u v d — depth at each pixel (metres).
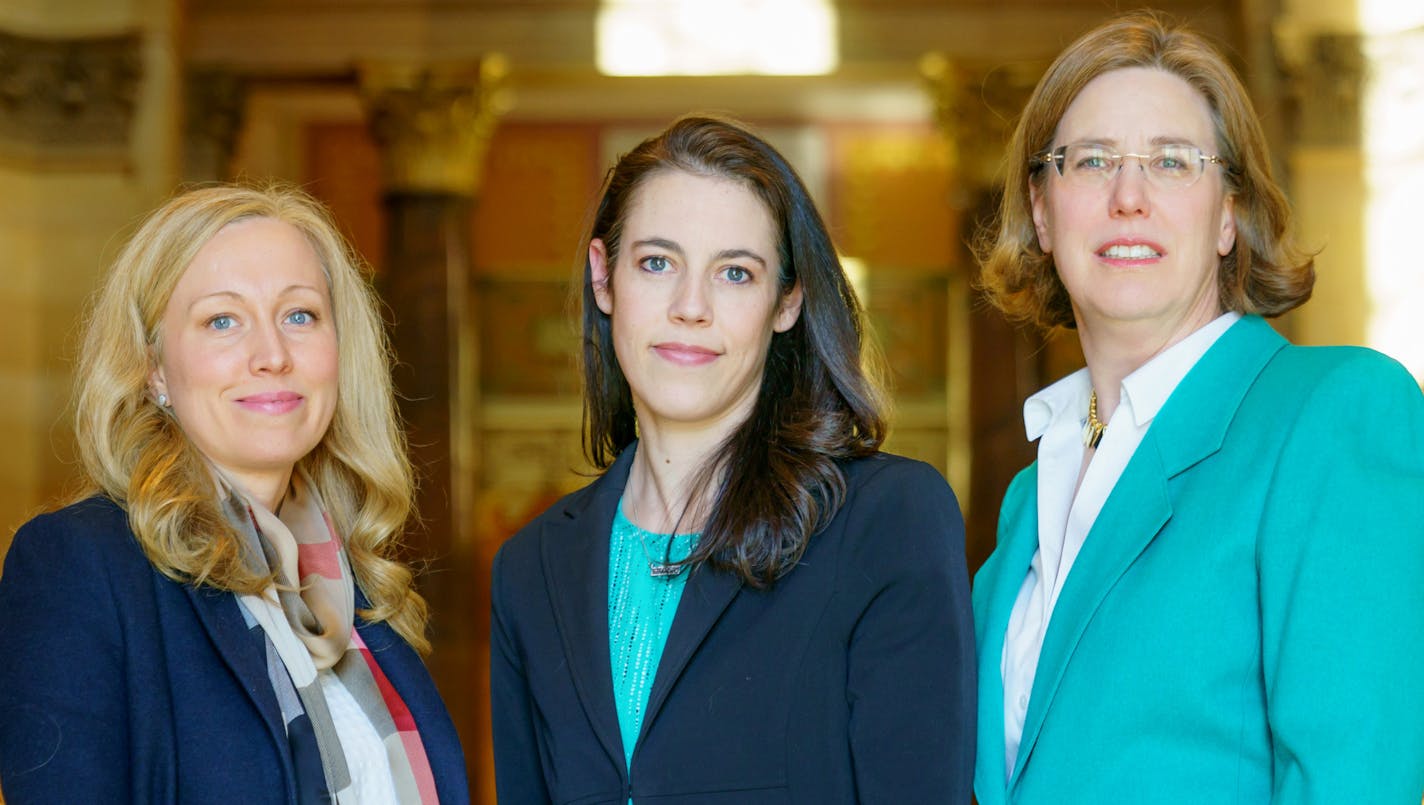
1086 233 2.24
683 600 2.23
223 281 2.25
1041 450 2.43
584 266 2.54
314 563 2.43
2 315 9.35
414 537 11.11
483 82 11.16
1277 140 8.94
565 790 2.24
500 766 2.49
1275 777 1.96
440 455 11.14
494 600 2.51
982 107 10.88
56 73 9.66
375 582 2.54
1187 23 2.33
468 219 11.41
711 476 2.33
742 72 11.18
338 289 2.50
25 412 9.35
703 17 11.20
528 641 2.39
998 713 2.28
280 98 12.67
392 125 11.19
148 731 2.03
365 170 13.25
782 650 2.17
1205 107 2.24
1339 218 8.82
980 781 2.27
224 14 10.98
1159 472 2.16
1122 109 2.23
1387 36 8.77
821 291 2.34
